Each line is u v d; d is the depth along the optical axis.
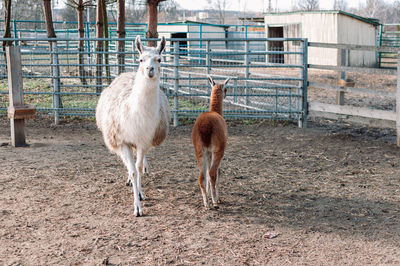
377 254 3.97
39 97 12.45
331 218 4.82
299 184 6.00
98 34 15.49
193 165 6.86
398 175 6.39
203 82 14.57
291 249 4.05
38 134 8.94
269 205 5.21
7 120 10.14
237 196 5.51
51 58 9.95
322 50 23.45
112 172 6.44
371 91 8.67
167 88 9.74
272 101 11.73
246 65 9.87
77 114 9.82
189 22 29.08
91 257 3.85
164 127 5.34
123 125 4.88
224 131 4.96
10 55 7.60
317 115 9.72
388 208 5.11
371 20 24.94
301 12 24.06
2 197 5.30
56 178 6.10
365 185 5.95
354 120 9.02
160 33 29.94
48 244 4.09
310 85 9.77
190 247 4.06
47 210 4.93
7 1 15.94
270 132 9.38
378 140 8.70
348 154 7.59
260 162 7.07
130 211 4.96
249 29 33.34
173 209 5.04
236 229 4.49
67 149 7.73
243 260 3.83
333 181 6.13
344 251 4.03
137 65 9.48
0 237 4.20
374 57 25.58
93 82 14.46
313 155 7.52
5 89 13.02
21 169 6.46
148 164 6.89
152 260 3.81
